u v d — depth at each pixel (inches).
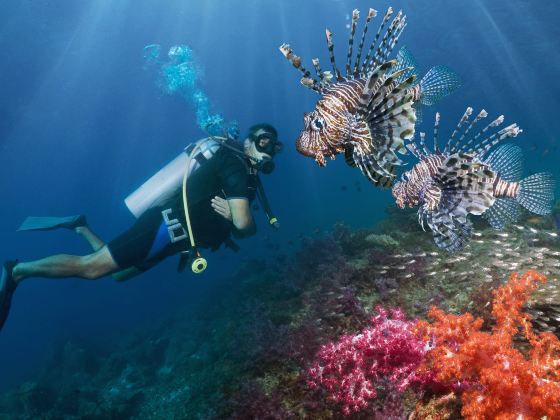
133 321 681.0
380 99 62.4
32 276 168.4
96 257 167.5
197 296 593.3
